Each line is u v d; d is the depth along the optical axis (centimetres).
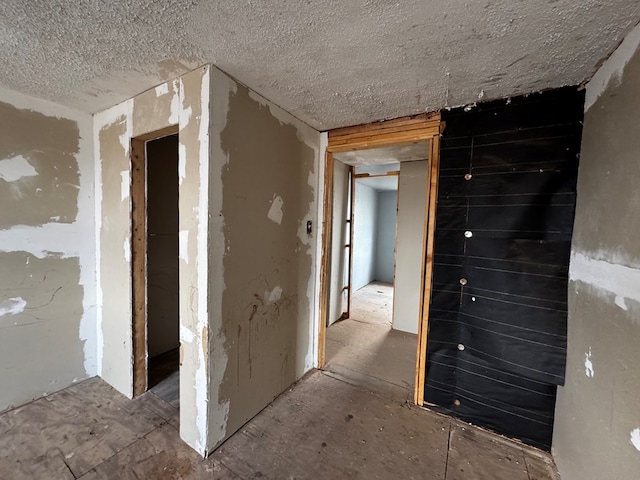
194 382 159
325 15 107
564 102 159
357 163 365
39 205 198
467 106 187
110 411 192
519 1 98
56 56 138
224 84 152
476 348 187
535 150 167
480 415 187
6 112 180
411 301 351
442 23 110
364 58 137
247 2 101
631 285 100
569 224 158
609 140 123
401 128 211
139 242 203
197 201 152
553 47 124
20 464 149
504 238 176
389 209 658
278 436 175
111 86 171
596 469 118
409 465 157
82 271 221
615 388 107
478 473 153
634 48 108
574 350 146
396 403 211
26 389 197
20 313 192
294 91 172
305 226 235
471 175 186
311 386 230
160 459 155
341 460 159
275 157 194
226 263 161
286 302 217
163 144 270
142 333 209
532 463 160
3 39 124
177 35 121
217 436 163
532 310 168
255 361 189
